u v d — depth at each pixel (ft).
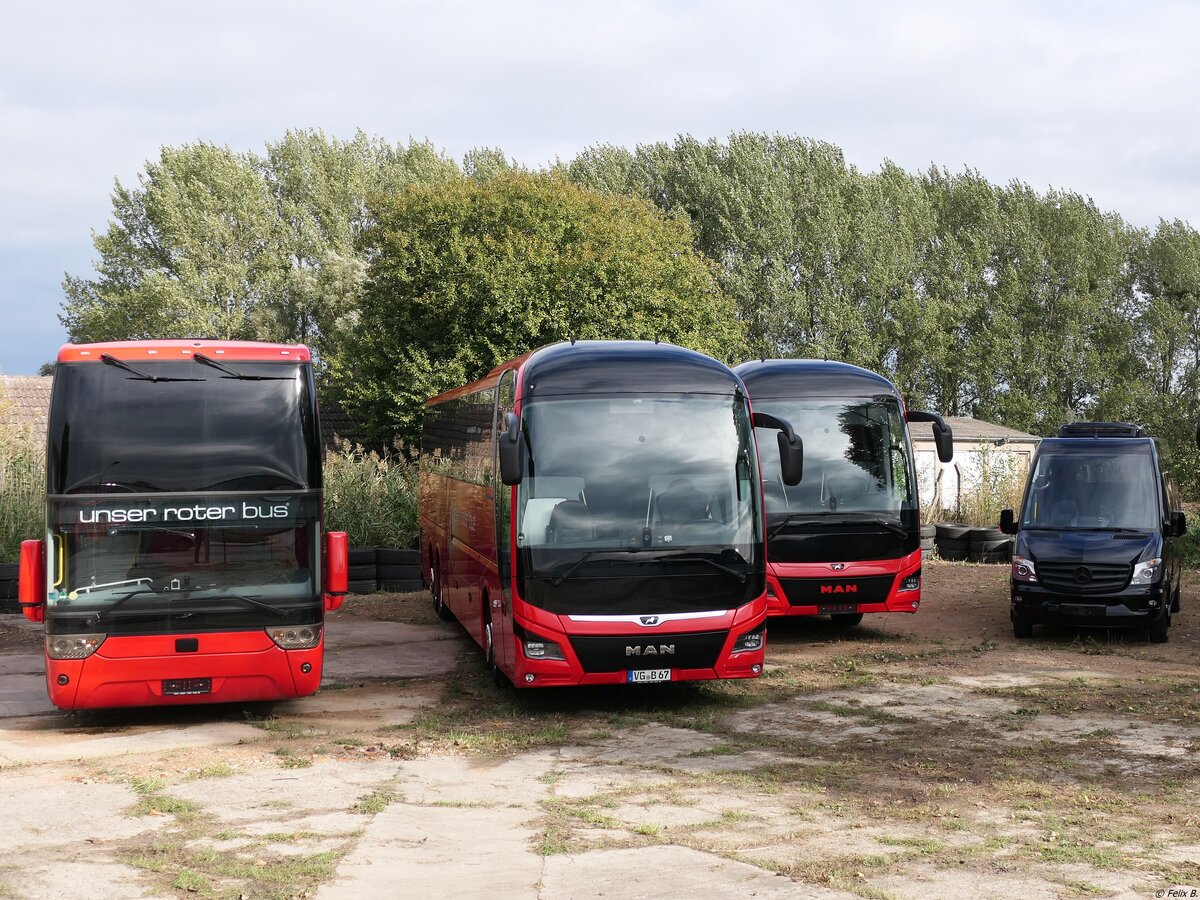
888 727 33.32
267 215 199.41
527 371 36.27
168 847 21.94
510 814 24.58
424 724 34.04
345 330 171.01
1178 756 29.60
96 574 31.76
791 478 37.52
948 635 52.11
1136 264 219.61
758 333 185.98
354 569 65.21
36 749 30.76
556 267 141.38
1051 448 53.83
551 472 34.94
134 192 196.03
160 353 32.76
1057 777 27.55
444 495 53.88
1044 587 49.14
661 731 33.17
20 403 116.16
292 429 33.24
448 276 141.08
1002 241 210.18
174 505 32.24
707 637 34.65
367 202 155.84
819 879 19.97
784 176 199.31
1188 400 193.88
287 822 23.82
